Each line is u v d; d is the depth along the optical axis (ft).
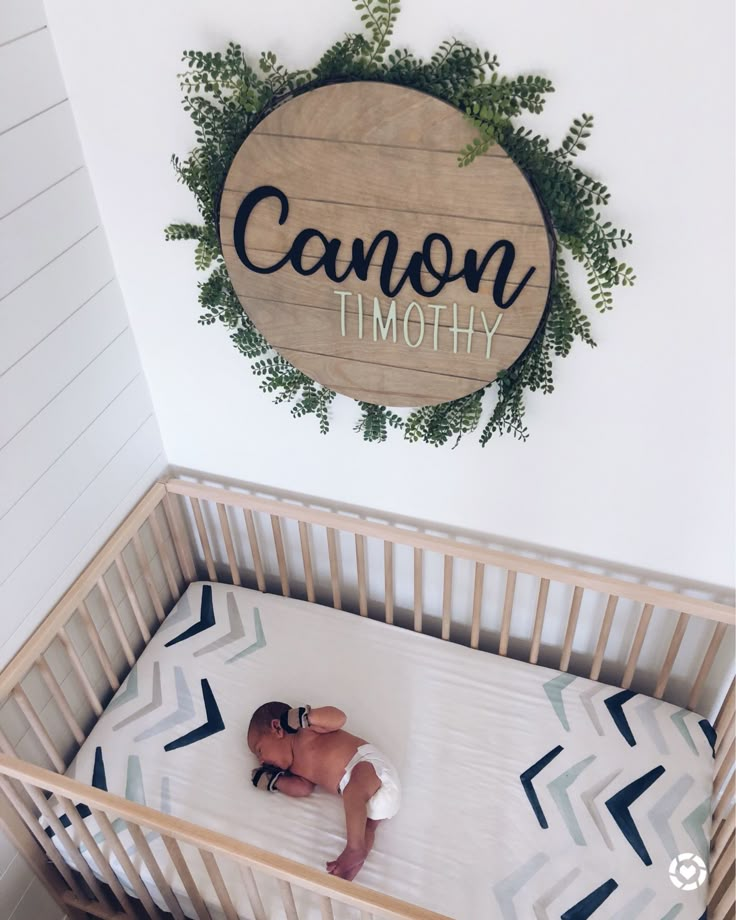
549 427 5.47
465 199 4.50
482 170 4.38
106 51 4.85
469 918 5.04
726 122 3.95
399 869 5.29
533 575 6.41
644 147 4.15
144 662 6.70
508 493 5.99
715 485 5.30
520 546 6.31
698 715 6.15
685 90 3.93
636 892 5.12
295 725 5.76
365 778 5.44
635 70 3.95
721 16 3.68
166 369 6.40
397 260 4.86
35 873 5.82
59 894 6.10
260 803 5.69
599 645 6.37
